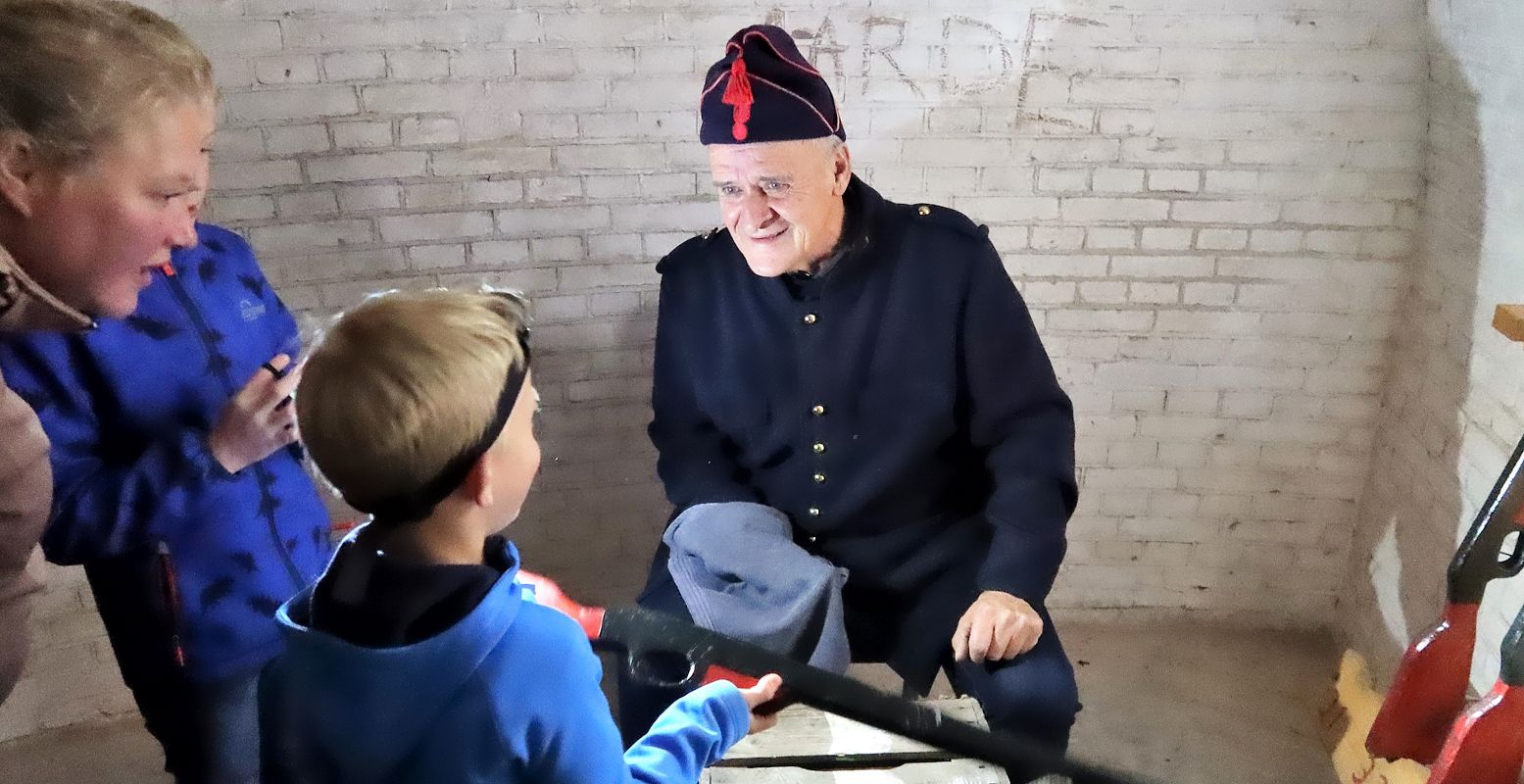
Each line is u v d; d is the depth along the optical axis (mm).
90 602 1972
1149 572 2256
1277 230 1911
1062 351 2043
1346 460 2098
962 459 1654
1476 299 1704
